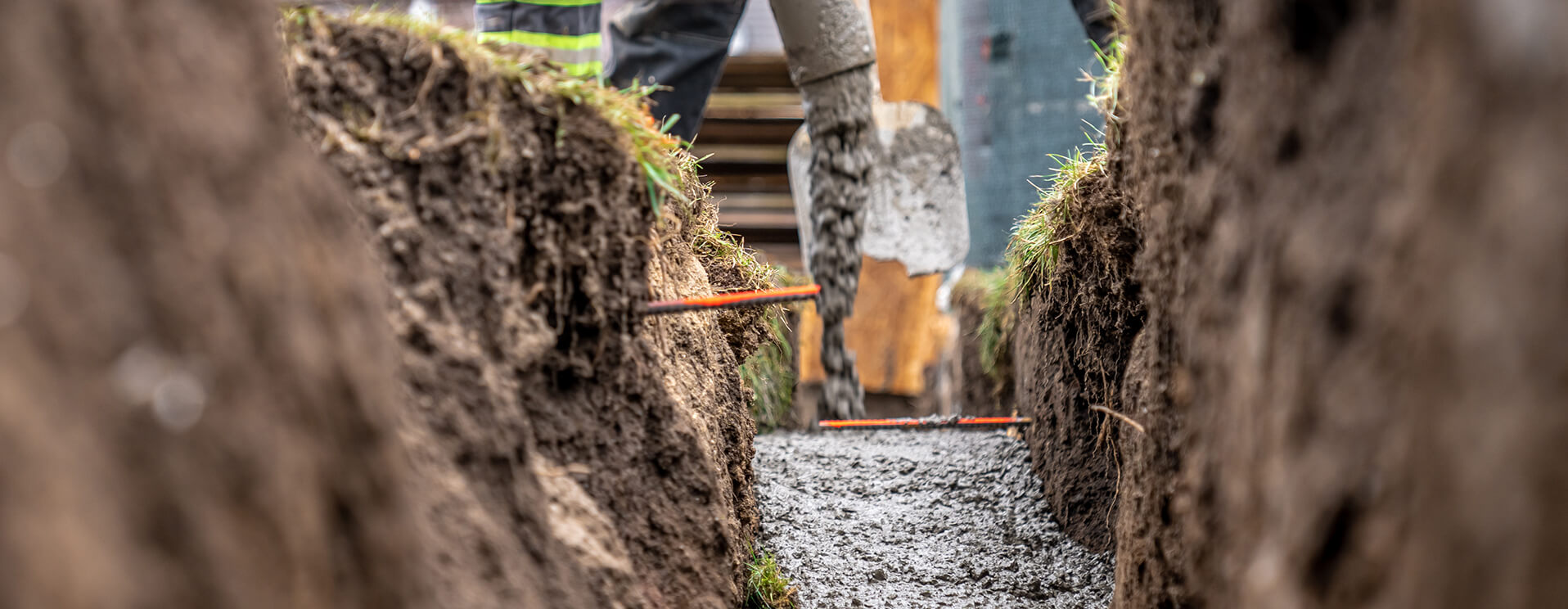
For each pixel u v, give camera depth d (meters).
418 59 1.59
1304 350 1.09
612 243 1.76
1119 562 1.88
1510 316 0.77
